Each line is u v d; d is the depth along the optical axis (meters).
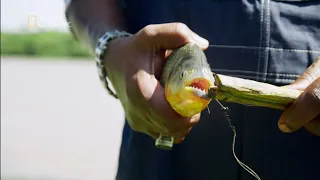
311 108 0.48
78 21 0.68
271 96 0.48
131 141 0.68
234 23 0.62
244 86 0.47
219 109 0.63
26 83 4.68
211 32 0.63
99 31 0.62
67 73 5.65
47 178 1.86
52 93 4.02
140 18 0.68
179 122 0.52
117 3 0.68
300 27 0.62
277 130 0.62
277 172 0.63
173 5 0.64
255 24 0.62
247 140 0.63
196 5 0.63
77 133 2.59
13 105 3.40
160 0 0.65
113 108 3.31
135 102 0.53
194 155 0.65
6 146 2.30
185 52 0.52
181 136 0.54
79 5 0.69
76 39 0.72
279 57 0.62
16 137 2.48
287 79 0.62
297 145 0.62
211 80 0.50
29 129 2.67
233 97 0.47
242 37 0.62
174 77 0.51
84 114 3.10
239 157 0.63
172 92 0.50
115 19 0.65
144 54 0.54
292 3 0.62
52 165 2.02
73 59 7.94
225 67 0.63
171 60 0.54
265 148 0.63
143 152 0.66
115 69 0.56
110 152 2.23
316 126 0.51
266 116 0.62
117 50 0.56
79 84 4.63
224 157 0.64
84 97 3.79
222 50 0.63
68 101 3.61
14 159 2.08
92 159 2.12
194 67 0.50
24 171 1.93
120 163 0.70
